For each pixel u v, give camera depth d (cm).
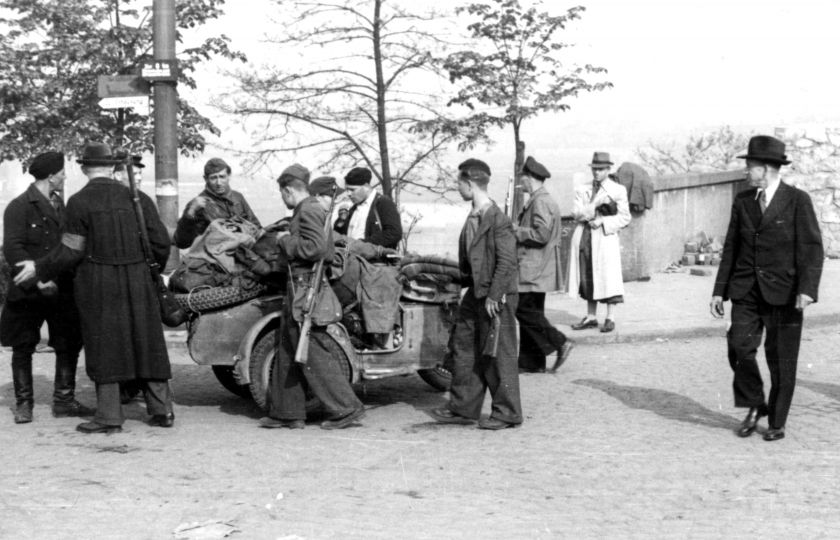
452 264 890
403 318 868
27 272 812
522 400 902
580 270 1195
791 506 607
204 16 1484
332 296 800
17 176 2336
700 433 785
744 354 766
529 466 698
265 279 850
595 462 707
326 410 814
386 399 925
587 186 1205
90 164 804
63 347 855
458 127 1580
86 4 1480
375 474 679
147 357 802
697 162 2383
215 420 844
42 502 619
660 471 684
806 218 751
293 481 662
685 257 1788
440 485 654
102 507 609
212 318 845
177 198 1161
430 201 1650
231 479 667
